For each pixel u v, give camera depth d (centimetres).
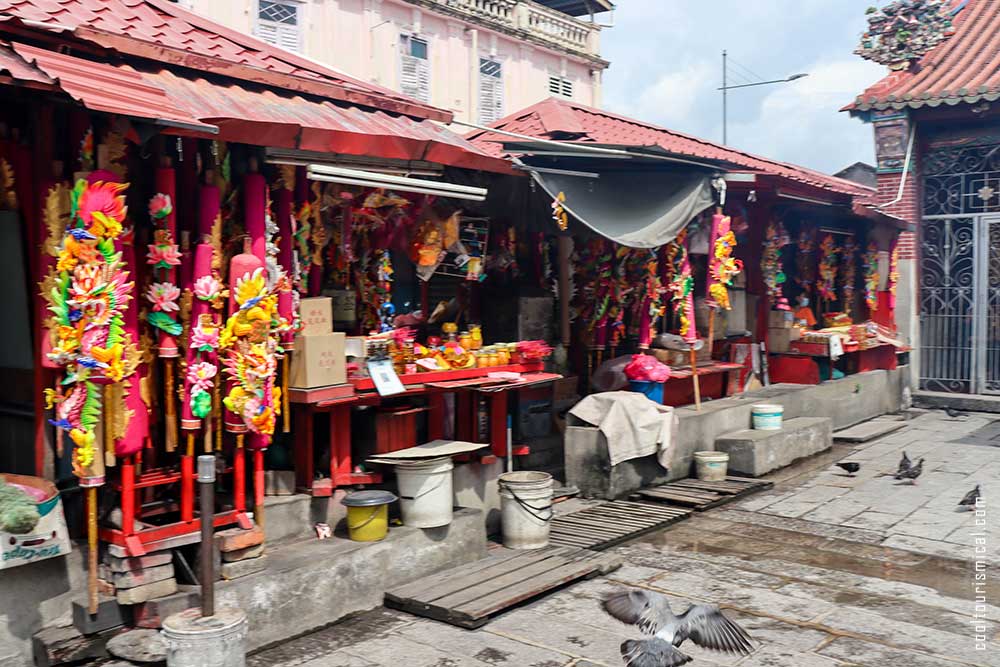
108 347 570
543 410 1217
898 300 1889
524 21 2391
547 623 703
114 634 619
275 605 666
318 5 1884
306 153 737
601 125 1435
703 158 1125
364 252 912
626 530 953
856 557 879
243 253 689
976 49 1902
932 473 1251
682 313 1255
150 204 627
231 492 745
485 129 980
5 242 673
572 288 1289
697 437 1230
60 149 609
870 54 1906
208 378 655
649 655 351
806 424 1389
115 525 639
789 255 1733
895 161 1858
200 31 866
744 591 781
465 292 1188
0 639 600
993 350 1831
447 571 805
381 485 856
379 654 646
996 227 1809
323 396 764
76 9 758
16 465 706
